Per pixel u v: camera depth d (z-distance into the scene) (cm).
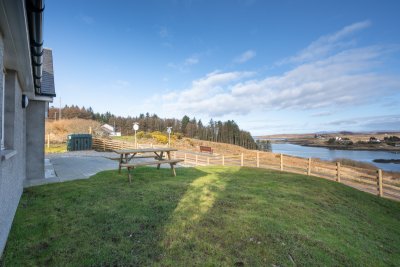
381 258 391
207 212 479
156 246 333
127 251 314
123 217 423
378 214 712
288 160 1698
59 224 387
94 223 395
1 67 283
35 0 238
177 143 3575
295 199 660
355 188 993
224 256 321
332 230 469
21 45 323
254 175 1015
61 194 559
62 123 3575
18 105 491
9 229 354
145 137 3450
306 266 320
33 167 741
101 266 278
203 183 747
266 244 365
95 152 1758
